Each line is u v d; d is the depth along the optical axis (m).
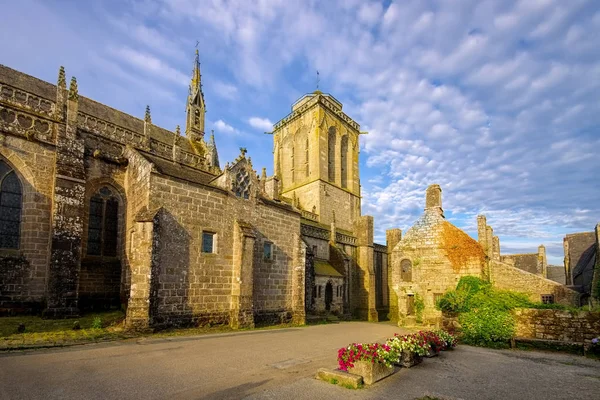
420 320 30.23
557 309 18.61
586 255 52.97
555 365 14.65
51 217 22.98
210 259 23.12
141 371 11.39
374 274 50.12
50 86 29.89
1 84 23.47
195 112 51.78
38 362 12.24
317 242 44.31
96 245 26.05
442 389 10.81
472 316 20.14
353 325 32.56
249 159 27.17
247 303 24.08
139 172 23.59
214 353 14.64
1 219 21.77
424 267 31.05
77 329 18.48
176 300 20.84
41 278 22.41
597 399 10.22
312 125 60.91
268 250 27.97
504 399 10.05
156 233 20.22
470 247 29.81
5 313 20.80
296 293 29.83
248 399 9.08
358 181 68.44
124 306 24.59
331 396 9.63
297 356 14.94
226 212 24.75
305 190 59.66
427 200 33.53
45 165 23.55
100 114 32.62
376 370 11.43
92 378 10.48
